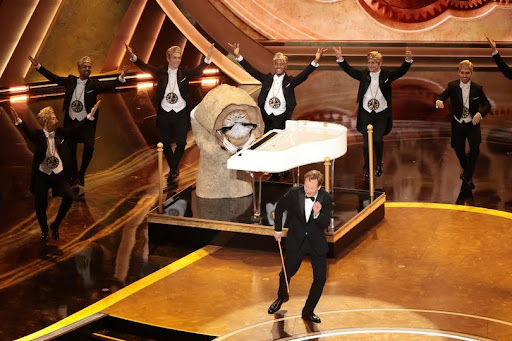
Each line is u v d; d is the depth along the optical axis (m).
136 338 7.79
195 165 13.05
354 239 9.61
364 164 12.32
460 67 11.27
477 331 6.91
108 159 13.44
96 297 8.38
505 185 11.60
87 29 18.86
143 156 13.62
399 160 12.99
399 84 18.86
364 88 11.88
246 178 10.41
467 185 11.48
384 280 8.59
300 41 20.83
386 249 9.37
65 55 18.67
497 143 13.77
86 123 10.19
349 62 20.59
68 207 9.82
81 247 9.71
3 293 8.51
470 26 20.75
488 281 8.52
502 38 20.66
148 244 9.75
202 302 8.18
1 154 13.48
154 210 9.95
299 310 7.97
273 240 9.32
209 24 19.45
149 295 8.38
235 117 9.97
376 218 10.14
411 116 15.93
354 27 21.06
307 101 17.52
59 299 8.37
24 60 17.83
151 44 20.23
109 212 10.90
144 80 19.81
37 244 9.81
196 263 9.12
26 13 17.50
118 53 19.77
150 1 19.88
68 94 11.80
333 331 7.09
